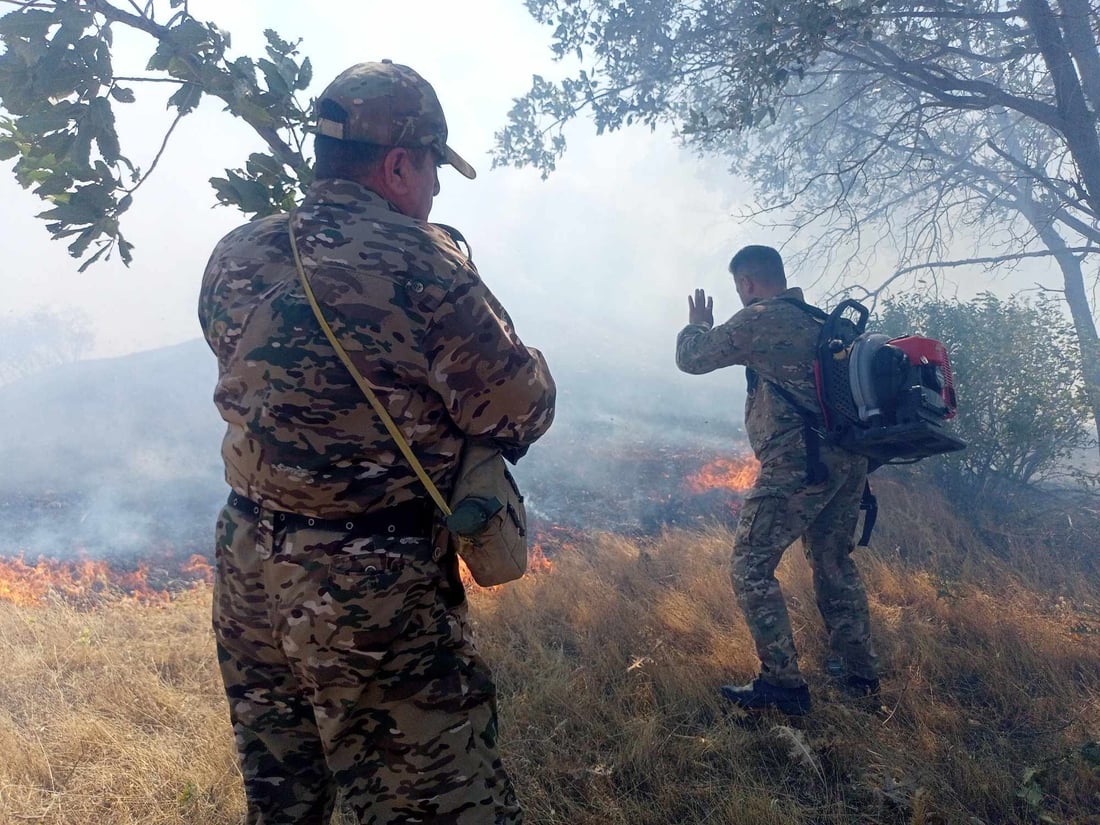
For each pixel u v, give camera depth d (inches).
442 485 61.3
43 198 74.2
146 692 123.0
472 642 63.8
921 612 158.9
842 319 123.5
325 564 56.4
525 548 65.4
